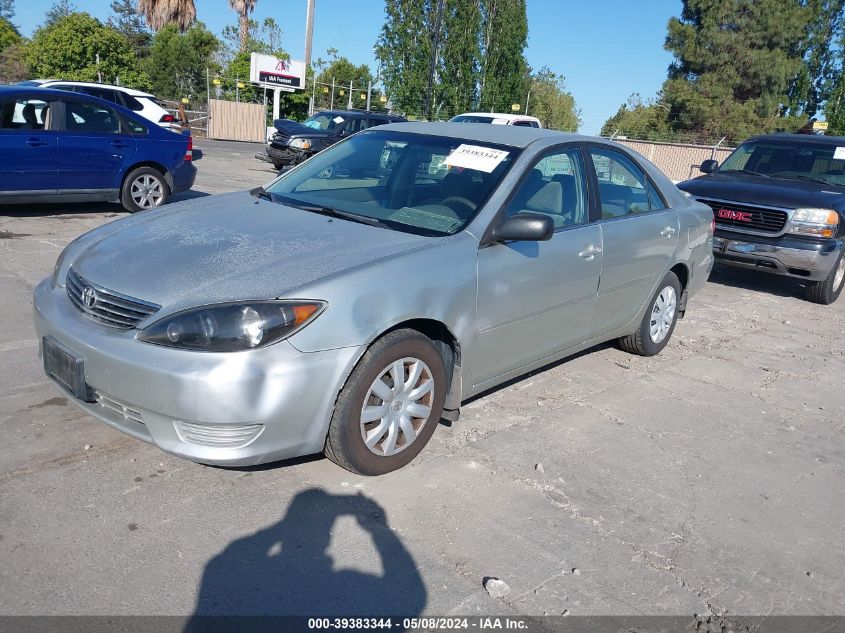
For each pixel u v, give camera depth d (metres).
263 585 2.78
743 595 3.02
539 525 3.36
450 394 3.91
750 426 4.78
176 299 3.12
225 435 3.04
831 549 3.42
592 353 5.96
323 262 3.37
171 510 3.20
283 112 36.50
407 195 4.25
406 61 36.03
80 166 9.34
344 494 3.44
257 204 4.27
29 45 36.91
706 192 8.67
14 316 5.46
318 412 3.20
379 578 2.89
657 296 5.66
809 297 8.59
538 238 3.79
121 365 3.06
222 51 46.81
